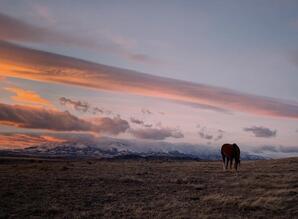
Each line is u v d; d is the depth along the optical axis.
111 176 27.55
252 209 16.36
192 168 36.97
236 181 25.41
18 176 26.52
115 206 16.89
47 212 15.56
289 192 19.94
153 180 25.70
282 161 45.72
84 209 16.38
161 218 14.51
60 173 29.45
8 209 16.11
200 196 19.52
